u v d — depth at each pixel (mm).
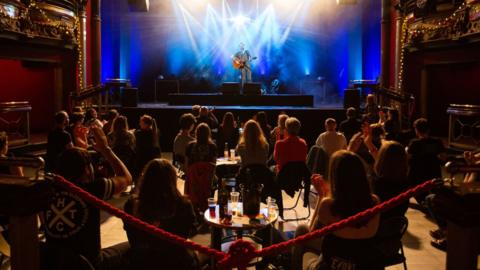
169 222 2898
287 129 6164
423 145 6363
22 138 9750
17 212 2787
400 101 12086
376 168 3887
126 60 19328
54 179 2924
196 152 5641
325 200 2984
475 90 11742
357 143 5328
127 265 3189
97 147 3422
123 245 3592
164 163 2957
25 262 2865
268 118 13164
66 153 3176
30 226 2885
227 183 6867
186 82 19812
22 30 10109
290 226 6223
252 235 5219
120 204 7355
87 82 14094
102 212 6938
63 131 6789
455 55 10625
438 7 10734
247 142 5594
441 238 5562
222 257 2873
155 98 18531
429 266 4934
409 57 12445
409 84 12500
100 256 3232
